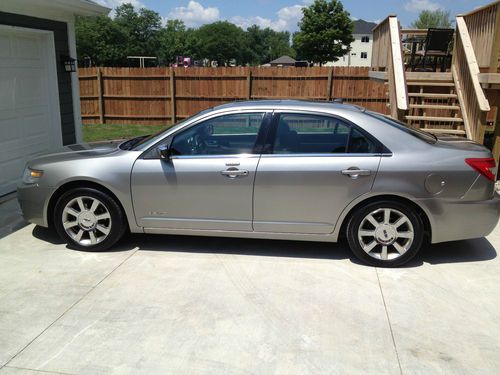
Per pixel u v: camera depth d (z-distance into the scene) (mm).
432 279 4148
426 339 3230
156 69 15703
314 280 4113
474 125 7684
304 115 4332
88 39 81375
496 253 4750
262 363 2961
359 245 4355
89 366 2928
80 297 3795
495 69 7469
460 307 3668
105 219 4648
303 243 4996
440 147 4258
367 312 3576
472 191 4184
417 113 9508
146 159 4488
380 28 10789
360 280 4121
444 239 4312
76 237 4738
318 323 3420
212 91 15695
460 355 3053
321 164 4219
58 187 4609
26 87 7375
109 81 16141
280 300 3756
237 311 3584
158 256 4633
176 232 4613
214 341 3193
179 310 3598
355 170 4172
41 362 2963
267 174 4277
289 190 4281
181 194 4441
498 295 3869
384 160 4172
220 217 4465
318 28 61562
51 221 4836
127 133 14203
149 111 16156
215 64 93688
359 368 2916
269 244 4957
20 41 7176
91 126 15805
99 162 4547
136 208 4555
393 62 8586
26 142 7445
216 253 4715
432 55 11141
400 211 4230
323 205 4285
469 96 8023
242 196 4359
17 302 3715
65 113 8328
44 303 3701
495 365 2953
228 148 4414
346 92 15000
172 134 4477
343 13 60844
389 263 4348
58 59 8023
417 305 3689
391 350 3100
